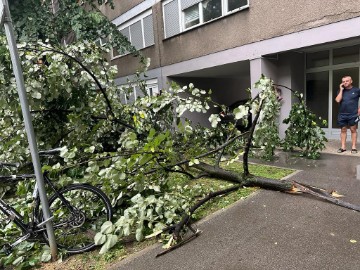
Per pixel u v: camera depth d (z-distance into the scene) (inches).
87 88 181.2
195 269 96.9
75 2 341.7
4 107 149.9
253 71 303.4
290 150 258.2
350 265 91.4
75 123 173.8
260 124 179.8
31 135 103.8
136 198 127.6
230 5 322.7
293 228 116.3
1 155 157.5
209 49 348.8
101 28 357.7
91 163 125.6
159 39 421.4
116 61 528.4
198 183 173.0
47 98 167.3
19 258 109.2
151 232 126.0
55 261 111.4
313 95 327.0
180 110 181.6
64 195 122.7
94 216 136.3
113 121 192.7
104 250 106.0
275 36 278.7
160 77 432.8
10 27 97.4
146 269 99.5
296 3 258.7
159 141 128.8
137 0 452.8
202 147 185.9
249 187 165.2
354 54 290.4
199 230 121.2
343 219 120.5
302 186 148.2
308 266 92.6
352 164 204.4
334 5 236.1
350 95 232.5
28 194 135.8
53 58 161.3
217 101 494.0
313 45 255.0
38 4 321.7
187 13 378.3
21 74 100.9
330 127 316.8
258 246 106.1
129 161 125.0
